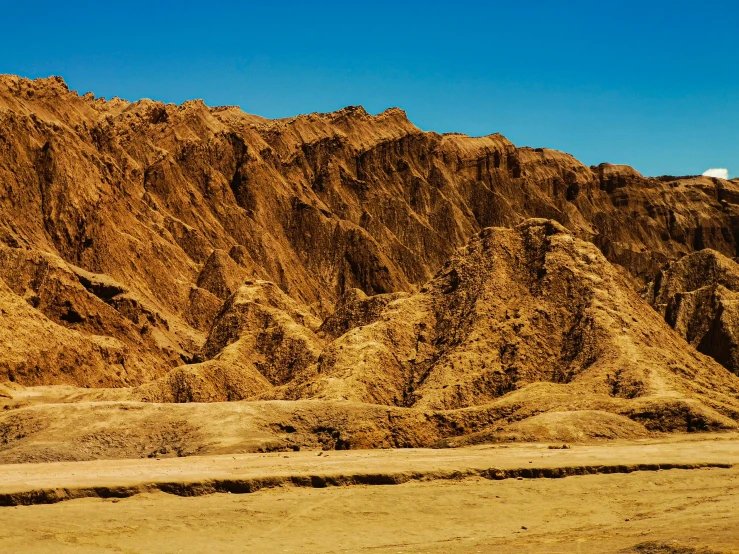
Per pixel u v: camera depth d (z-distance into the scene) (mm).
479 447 86062
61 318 165625
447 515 59781
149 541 52156
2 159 197250
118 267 195000
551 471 69875
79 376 146875
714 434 91438
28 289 169000
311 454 83062
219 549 51062
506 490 65562
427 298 131375
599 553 48375
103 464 74625
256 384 126812
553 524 58469
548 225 136625
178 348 179000
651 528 54719
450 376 113250
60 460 89000
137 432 95312
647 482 68062
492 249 133875
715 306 168375
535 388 105500
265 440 91375
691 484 67688
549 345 118625
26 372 140375
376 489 64875
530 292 126750
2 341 141750
